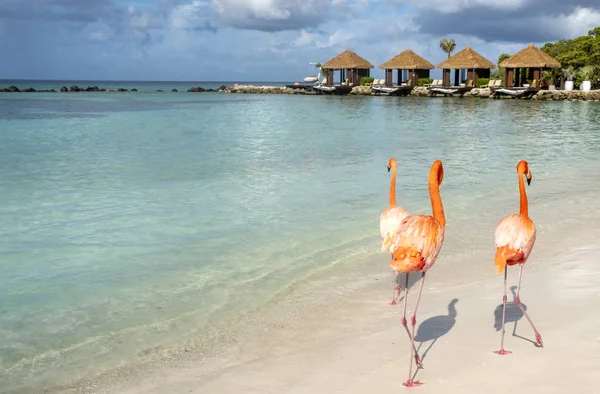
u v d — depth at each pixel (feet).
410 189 42.75
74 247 28.07
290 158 59.26
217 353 17.44
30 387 15.65
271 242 29.12
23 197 39.27
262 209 36.09
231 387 15.23
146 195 40.19
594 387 13.58
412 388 14.32
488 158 60.44
